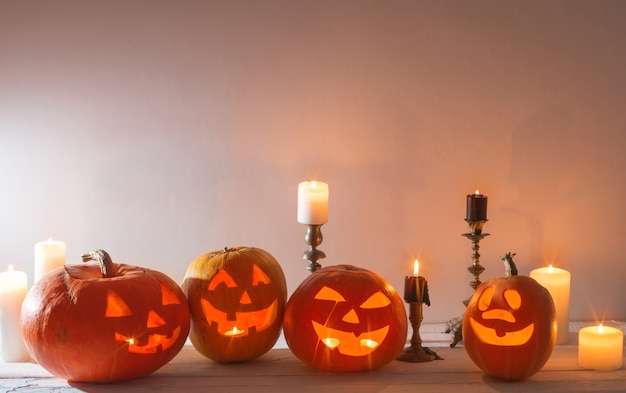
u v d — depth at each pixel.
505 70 2.45
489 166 2.49
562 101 2.46
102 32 2.44
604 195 2.50
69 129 2.48
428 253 2.53
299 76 2.46
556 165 2.49
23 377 1.60
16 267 2.54
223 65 2.45
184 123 2.47
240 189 2.51
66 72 2.45
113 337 1.47
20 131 2.47
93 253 1.58
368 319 1.57
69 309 1.47
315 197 2.13
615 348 1.62
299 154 2.49
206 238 2.53
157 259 2.54
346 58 2.45
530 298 1.53
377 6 2.43
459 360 1.70
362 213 2.52
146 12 2.43
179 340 1.57
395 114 2.47
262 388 1.52
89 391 1.50
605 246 2.52
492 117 2.47
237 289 1.61
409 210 2.51
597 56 2.45
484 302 1.57
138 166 2.50
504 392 1.50
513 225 2.51
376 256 2.54
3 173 2.49
